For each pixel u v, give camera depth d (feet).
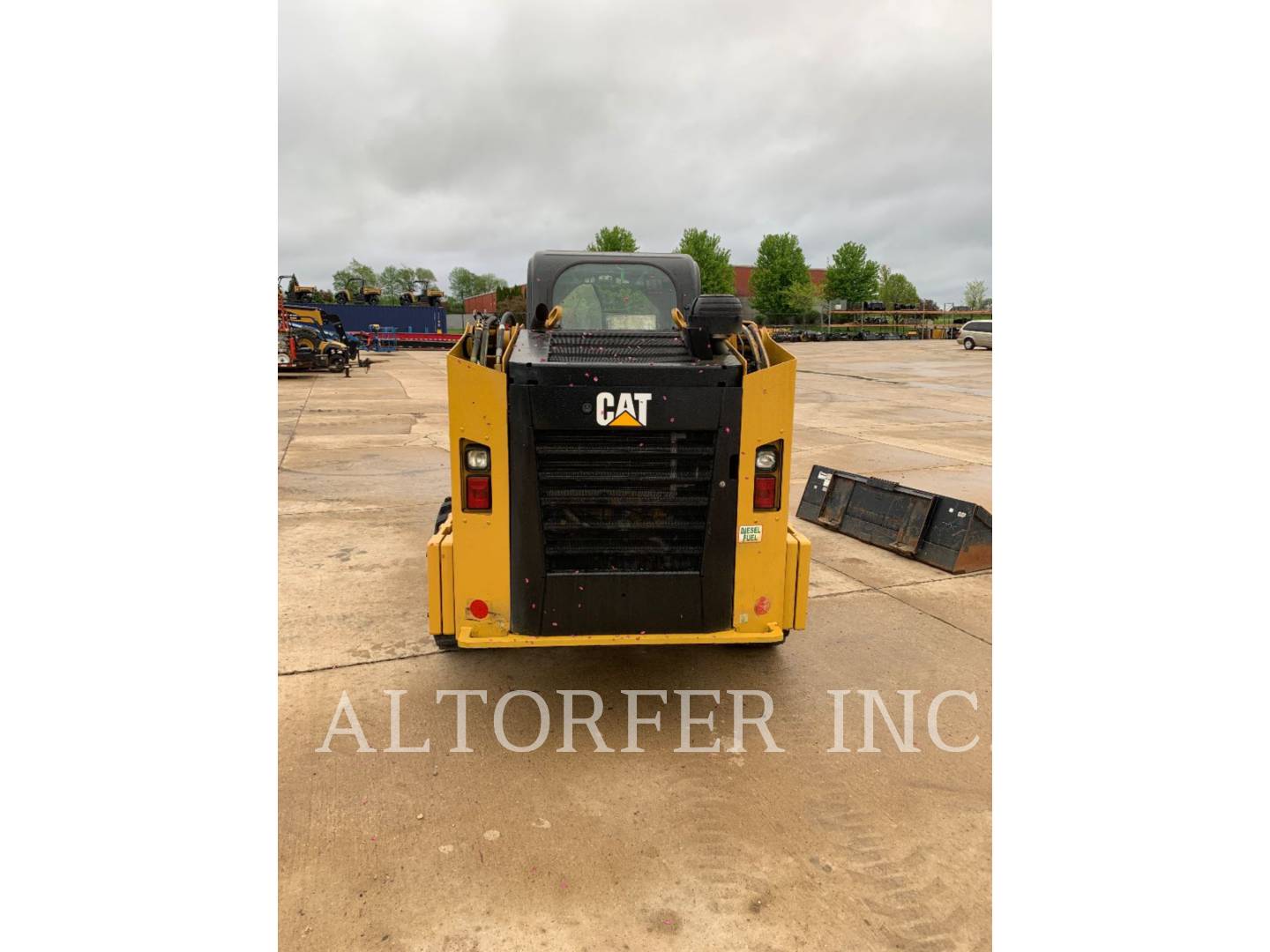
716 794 9.84
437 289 158.40
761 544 11.13
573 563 10.98
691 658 13.80
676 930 7.64
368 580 17.48
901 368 91.56
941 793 9.88
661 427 10.56
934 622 15.52
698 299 10.81
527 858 8.62
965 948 7.45
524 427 10.45
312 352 81.20
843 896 8.11
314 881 8.19
